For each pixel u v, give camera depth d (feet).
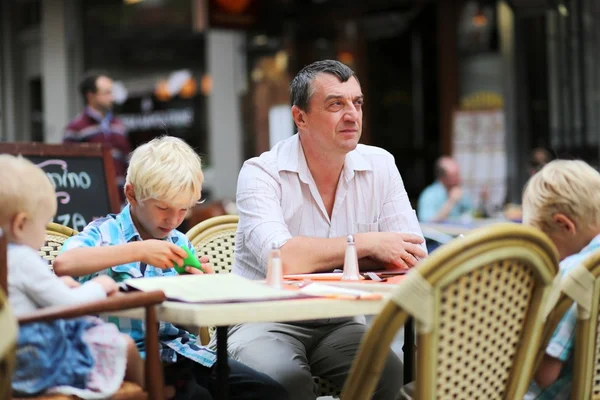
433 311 12.59
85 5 81.30
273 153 21.07
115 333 14.43
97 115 41.91
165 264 16.17
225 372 15.62
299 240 19.22
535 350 14.55
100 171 30.76
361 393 13.37
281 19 76.38
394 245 19.08
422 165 81.92
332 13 79.61
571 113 58.08
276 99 83.56
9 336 11.64
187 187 16.56
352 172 21.04
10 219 14.12
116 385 13.87
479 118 64.69
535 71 61.52
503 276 13.52
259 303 13.20
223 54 81.25
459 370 13.55
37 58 84.43
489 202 63.87
